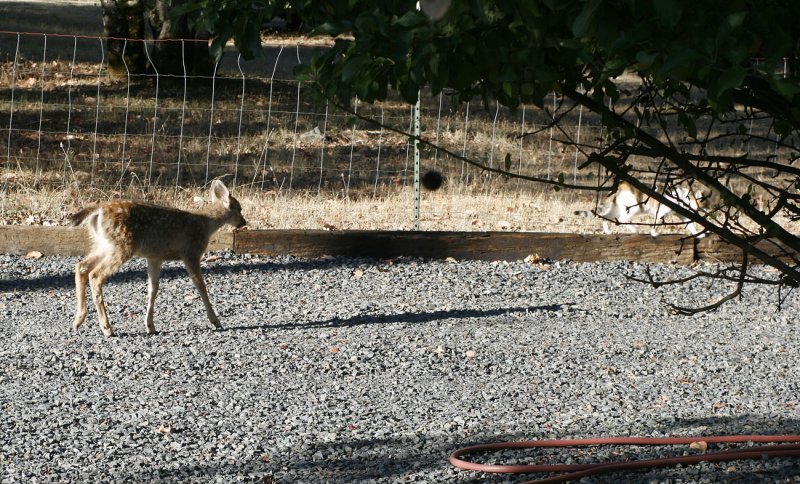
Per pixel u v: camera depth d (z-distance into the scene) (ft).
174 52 82.99
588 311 34.32
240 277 37.29
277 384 26.07
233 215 32.42
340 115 72.84
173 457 20.88
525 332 31.58
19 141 62.08
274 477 19.85
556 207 50.52
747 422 23.34
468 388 26.09
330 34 10.48
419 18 9.50
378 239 40.19
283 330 31.22
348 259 39.91
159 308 33.50
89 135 65.26
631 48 9.38
